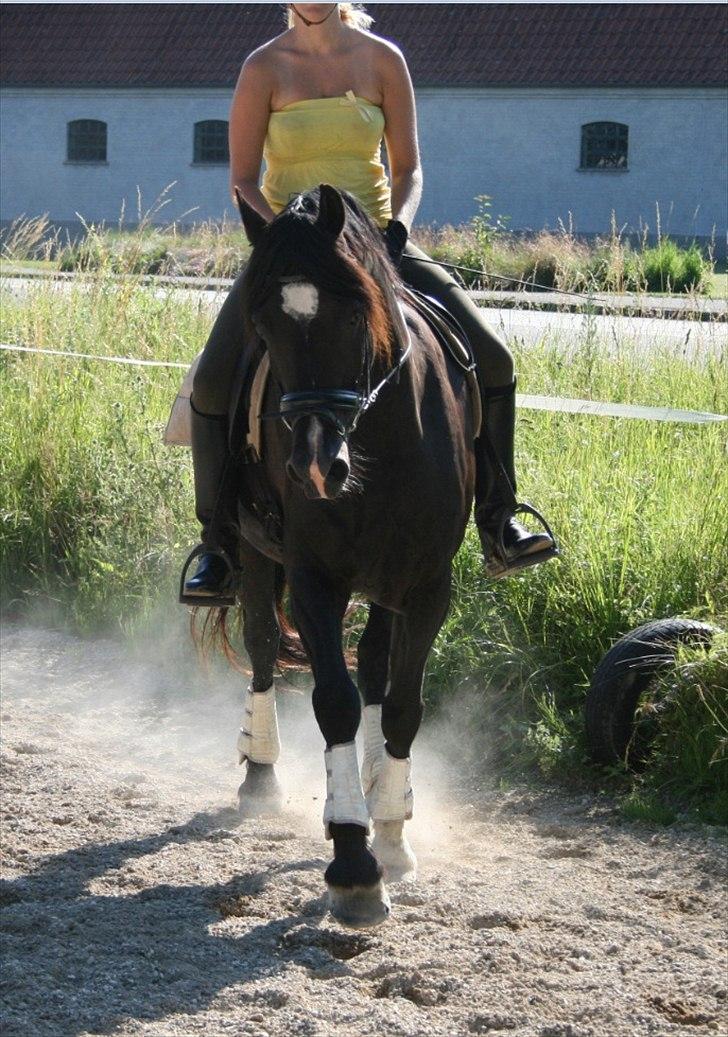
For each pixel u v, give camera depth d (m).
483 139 50.66
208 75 53.28
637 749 7.05
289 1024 4.56
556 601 8.12
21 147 56.47
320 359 4.71
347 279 4.67
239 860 6.05
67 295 15.57
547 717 7.47
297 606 5.23
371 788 6.02
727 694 6.83
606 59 49.31
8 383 13.23
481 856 6.21
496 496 6.36
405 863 5.88
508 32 51.09
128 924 5.34
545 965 5.02
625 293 14.58
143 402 11.72
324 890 5.70
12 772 7.23
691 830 6.41
